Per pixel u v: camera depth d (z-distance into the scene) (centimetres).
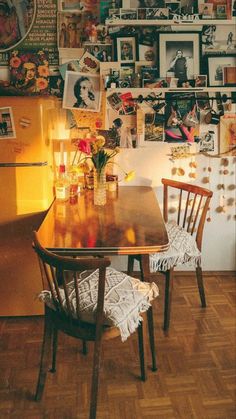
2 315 273
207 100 305
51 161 274
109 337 180
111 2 290
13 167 250
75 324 182
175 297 299
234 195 323
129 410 193
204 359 230
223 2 291
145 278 204
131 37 296
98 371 178
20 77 298
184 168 317
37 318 273
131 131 310
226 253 332
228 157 315
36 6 289
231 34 296
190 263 263
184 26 295
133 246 184
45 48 295
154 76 300
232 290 309
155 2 290
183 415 190
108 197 280
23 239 260
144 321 205
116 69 299
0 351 238
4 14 289
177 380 213
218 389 206
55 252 182
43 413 192
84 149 274
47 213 241
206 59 298
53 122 282
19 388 208
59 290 186
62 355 235
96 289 196
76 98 302
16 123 244
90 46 296
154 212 242
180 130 311
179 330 258
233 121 309
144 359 210
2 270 265
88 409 194
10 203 255
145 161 315
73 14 291
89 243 188
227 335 252
